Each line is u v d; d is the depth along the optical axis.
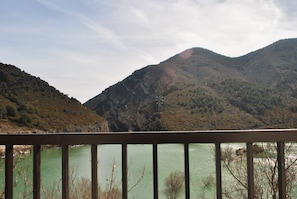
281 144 1.86
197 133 1.82
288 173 3.71
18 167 3.30
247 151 1.84
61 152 1.85
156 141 1.82
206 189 4.82
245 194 4.39
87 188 3.93
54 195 3.75
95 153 1.84
